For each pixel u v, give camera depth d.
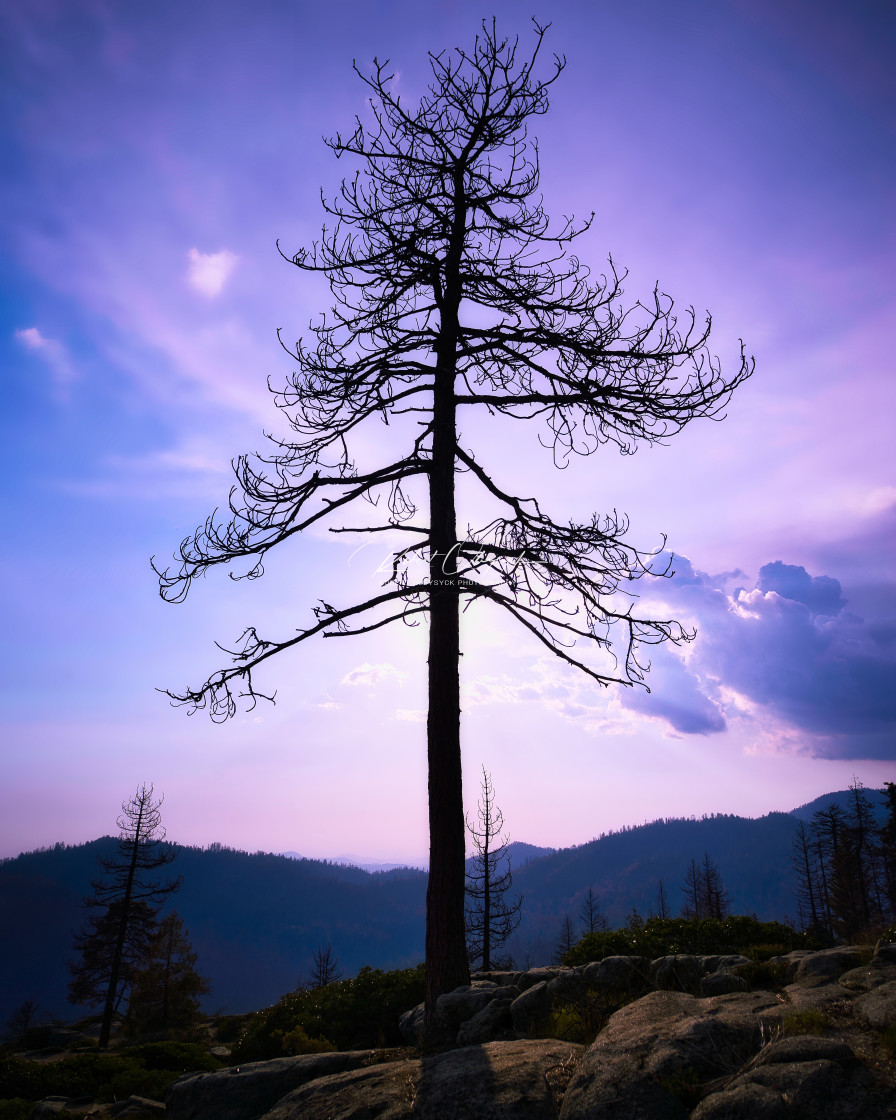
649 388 9.95
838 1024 4.59
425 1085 5.58
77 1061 14.84
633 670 10.19
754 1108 3.72
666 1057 4.60
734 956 7.40
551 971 8.67
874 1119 3.46
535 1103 4.88
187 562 9.88
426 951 8.91
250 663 9.72
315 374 10.43
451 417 10.77
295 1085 7.45
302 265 10.62
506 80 11.17
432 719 9.53
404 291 11.05
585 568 10.48
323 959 40.16
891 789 45.09
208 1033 30.12
